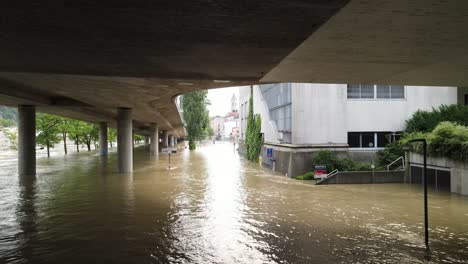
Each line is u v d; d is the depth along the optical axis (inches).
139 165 1496.1
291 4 210.4
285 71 454.9
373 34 293.9
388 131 1219.2
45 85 763.4
